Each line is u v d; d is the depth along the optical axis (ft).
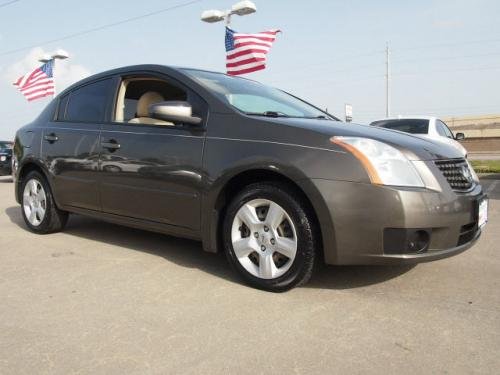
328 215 9.62
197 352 7.79
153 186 12.42
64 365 7.41
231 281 11.34
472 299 10.09
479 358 7.52
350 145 9.81
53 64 49.19
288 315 9.25
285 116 11.95
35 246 14.94
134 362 7.48
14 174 17.70
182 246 14.76
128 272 12.09
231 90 12.85
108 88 14.69
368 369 7.22
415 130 32.07
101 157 13.82
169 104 11.31
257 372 7.16
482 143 114.62
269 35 36.55
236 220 11.04
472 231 10.68
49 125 16.31
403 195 9.39
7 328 8.75
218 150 11.16
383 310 9.48
